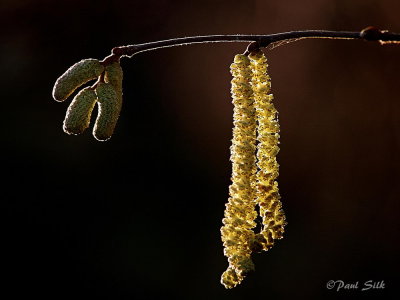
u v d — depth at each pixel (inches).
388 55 45.7
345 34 14.9
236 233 15.1
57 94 14.5
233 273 15.1
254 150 15.0
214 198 47.5
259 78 15.1
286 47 46.9
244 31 47.1
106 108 14.5
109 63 14.7
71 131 14.4
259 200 15.1
